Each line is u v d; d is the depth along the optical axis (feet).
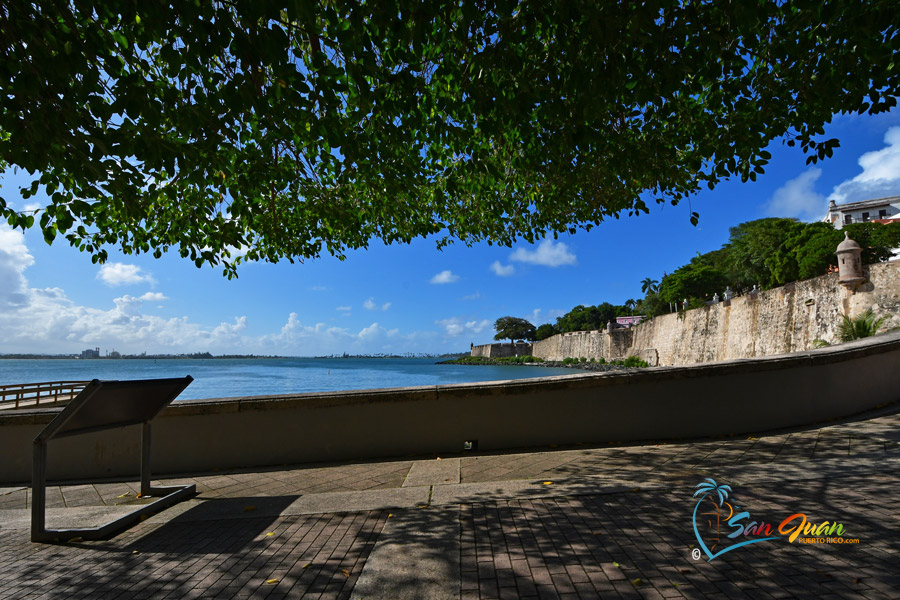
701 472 13.92
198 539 10.84
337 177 17.95
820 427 19.40
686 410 19.99
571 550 9.12
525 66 14.85
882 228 124.77
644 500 11.70
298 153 17.89
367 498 13.26
